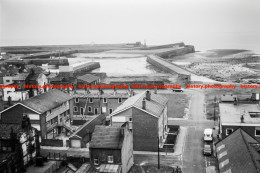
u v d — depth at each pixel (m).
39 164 58.34
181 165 57.94
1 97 105.12
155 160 60.84
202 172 54.62
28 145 58.28
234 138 55.03
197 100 111.94
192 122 86.06
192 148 66.31
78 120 87.25
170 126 80.38
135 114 65.38
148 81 136.00
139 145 66.06
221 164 49.38
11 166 53.06
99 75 161.62
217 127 80.75
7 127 58.41
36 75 107.88
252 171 40.38
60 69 159.88
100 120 79.25
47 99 78.06
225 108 73.25
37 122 70.56
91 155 54.03
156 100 74.94
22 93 96.00
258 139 60.72
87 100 91.88
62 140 69.00
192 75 169.62
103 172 50.28
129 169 56.88
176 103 108.31
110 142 53.22
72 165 59.31
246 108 73.00
